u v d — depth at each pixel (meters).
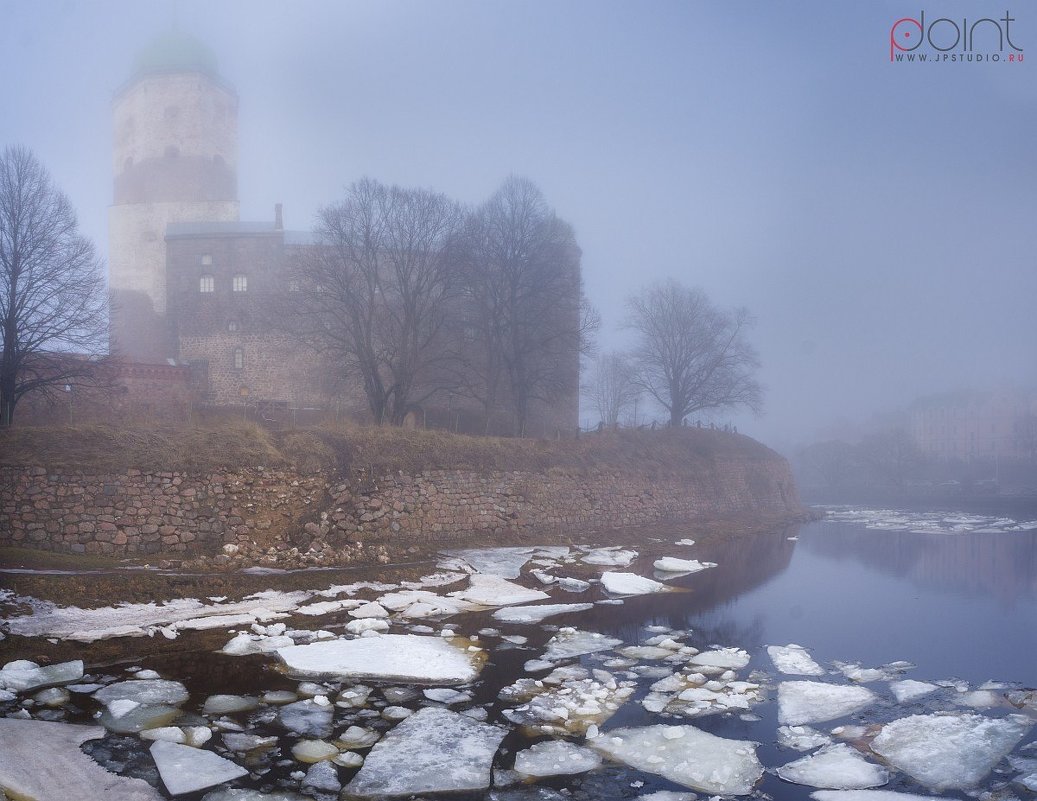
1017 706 13.50
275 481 24.84
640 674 15.32
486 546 28.95
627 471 39.47
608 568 27.97
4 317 30.27
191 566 21.44
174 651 15.38
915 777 10.52
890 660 16.77
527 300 47.06
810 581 27.36
